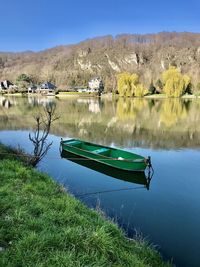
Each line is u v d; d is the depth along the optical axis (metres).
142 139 26.09
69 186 13.76
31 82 155.25
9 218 6.93
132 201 12.12
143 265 6.41
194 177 15.44
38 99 92.88
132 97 105.12
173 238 9.06
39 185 10.63
